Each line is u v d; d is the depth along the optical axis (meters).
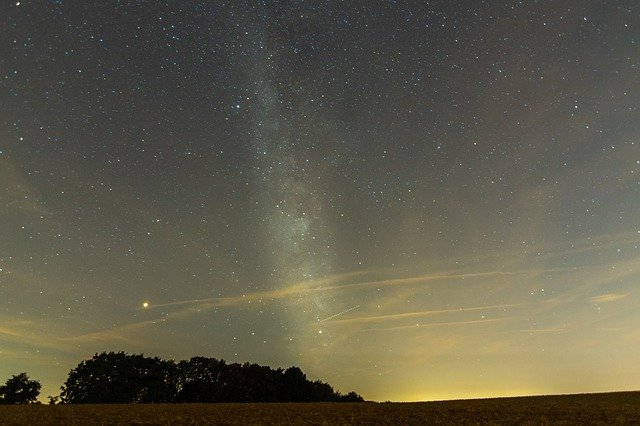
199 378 53.41
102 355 51.81
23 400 48.84
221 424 17.28
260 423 17.67
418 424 17.73
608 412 21.83
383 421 18.98
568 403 28.33
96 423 16.80
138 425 16.41
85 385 49.91
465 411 24.02
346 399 55.91
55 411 23.06
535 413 22.16
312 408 27.67
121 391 49.66
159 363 52.91
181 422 17.64
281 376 54.97
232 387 51.97
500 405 27.77
